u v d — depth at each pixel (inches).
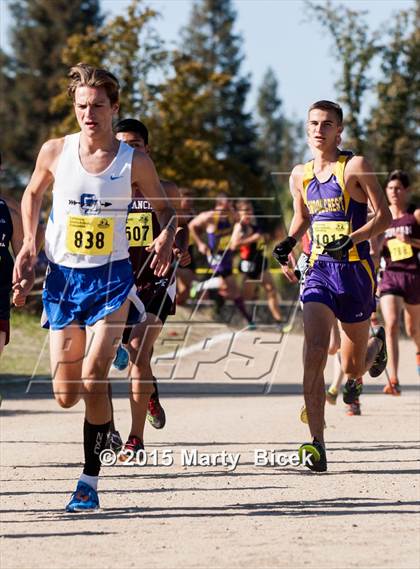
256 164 7440.9
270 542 504.7
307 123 709.9
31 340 1644.9
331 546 495.2
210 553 483.2
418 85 2785.4
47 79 7076.8
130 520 559.5
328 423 957.2
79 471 714.2
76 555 483.8
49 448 817.5
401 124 2815.0
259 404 1132.5
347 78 2760.8
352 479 676.7
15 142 7003.0
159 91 3107.8
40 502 611.2
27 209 597.3
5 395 1234.6
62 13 7126.0
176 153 3154.5
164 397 1216.8
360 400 1154.7
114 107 583.5
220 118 7298.2
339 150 714.8
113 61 3068.4
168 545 500.7
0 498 623.2
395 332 1144.2
